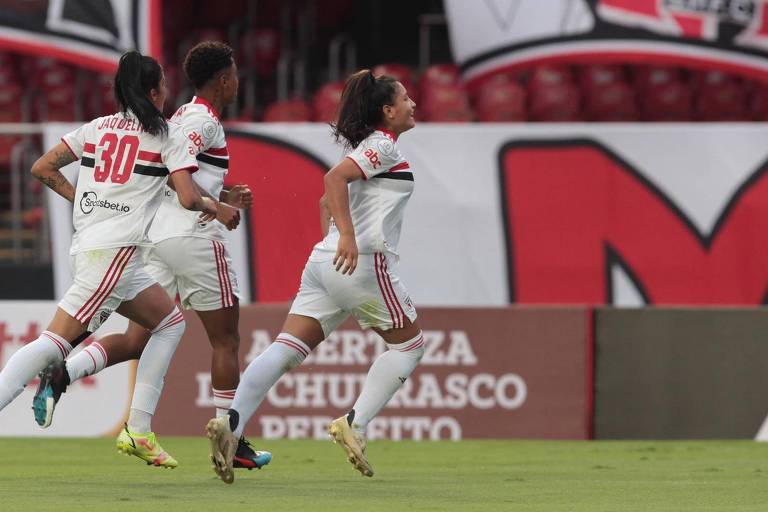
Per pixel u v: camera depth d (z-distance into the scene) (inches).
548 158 1386.6
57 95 1865.2
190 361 1232.2
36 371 740.7
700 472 898.7
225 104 819.4
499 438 1214.3
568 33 1553.9
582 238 1384.1
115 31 1544.0
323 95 1758.1
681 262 1379.2
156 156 746.8
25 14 1544.0
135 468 920.3
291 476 848.9
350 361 1220.5
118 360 837.8
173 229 823.7
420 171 1397.6
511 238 1391.5
